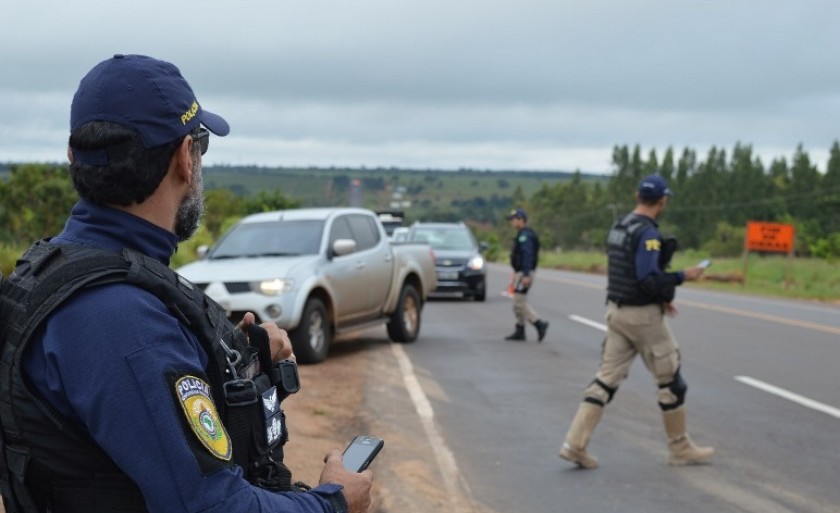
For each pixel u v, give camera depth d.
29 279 1.94
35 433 1.89
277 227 12.16
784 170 121.56
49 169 25.44
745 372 11.38
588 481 6.74
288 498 2.02
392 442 7.48
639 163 120.31
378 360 11.75
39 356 1.88
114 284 1.90
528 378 10.90
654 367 7.03
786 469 7.07
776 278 34.25
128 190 2.02
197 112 2.14
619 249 6.94
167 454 1.81
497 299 23.05
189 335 1.99
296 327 10.92
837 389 10.27
